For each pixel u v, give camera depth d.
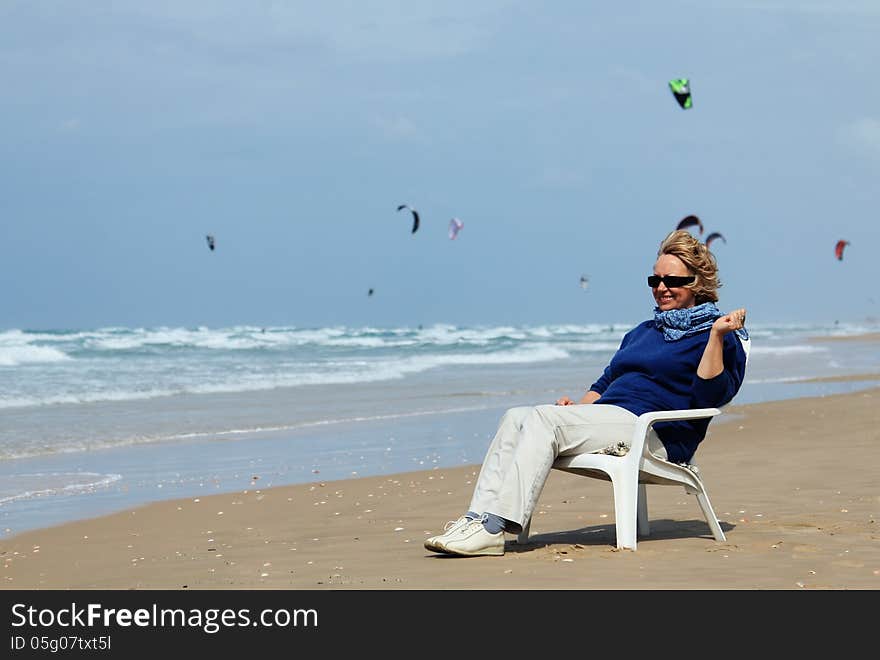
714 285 8.52
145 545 9.77
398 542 9.10
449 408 25.88
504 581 6.99
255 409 25.56
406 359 56.31
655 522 9.58
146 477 14.76
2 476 14.88
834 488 11.44
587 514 10.34
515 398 28.91
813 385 32.41
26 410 25.14
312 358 58.41
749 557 7.57
